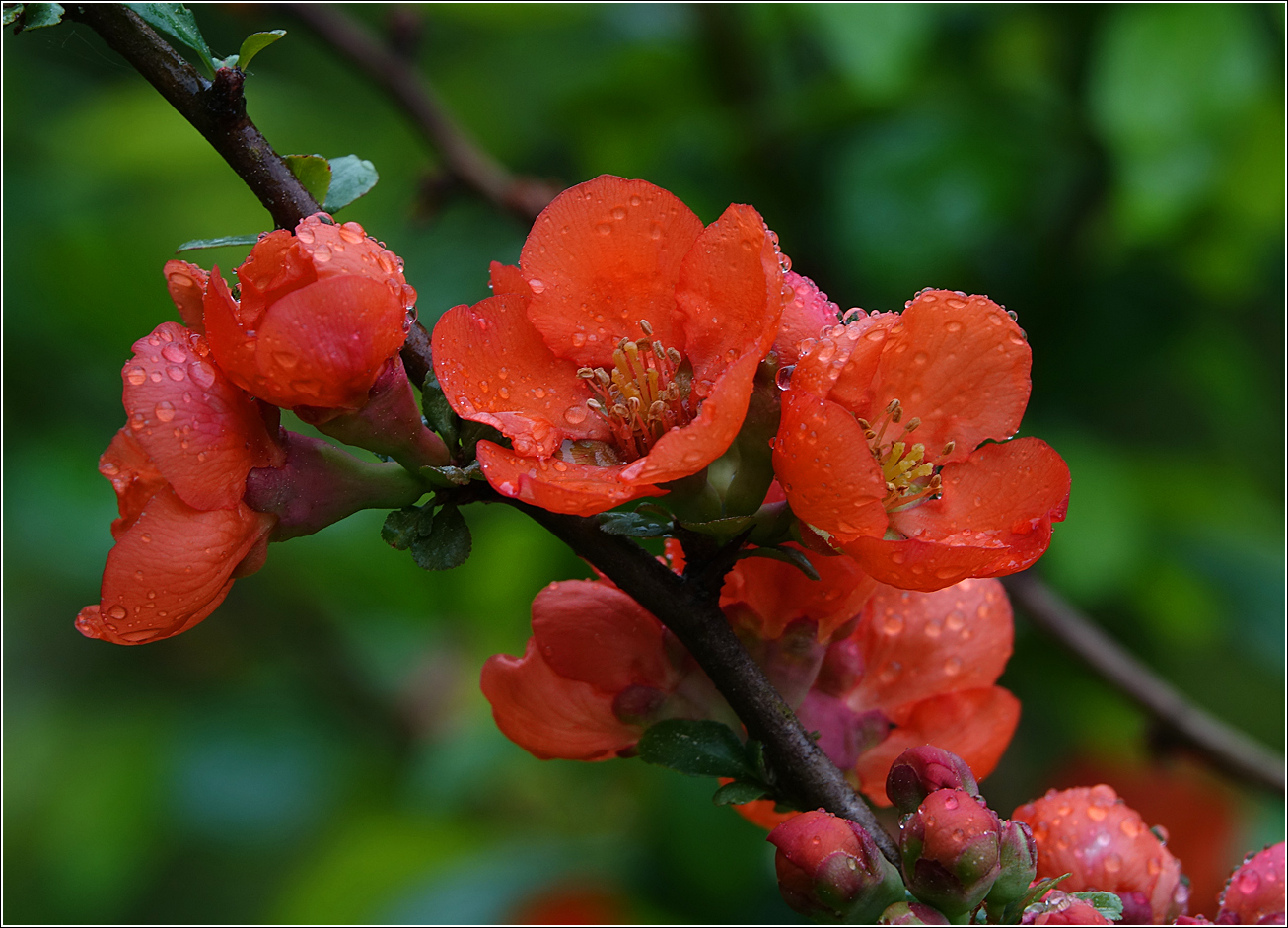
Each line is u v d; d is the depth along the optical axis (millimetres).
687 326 690
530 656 702
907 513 689
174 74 691
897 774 680
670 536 685
